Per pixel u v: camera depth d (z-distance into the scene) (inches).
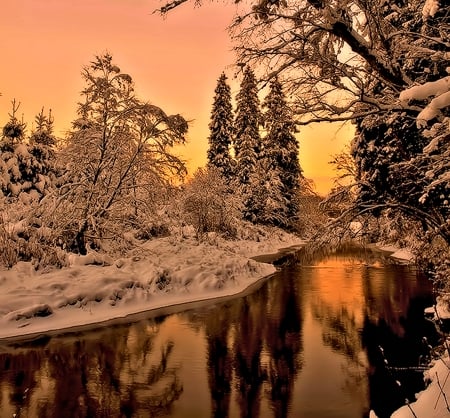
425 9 194.1
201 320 518.0
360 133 555.5
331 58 257.0
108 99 773.9
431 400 246.7
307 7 243.1
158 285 634.2
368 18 236.1
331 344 422.0
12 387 322.3
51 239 677.9
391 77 242.7
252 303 612.1
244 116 1849.2
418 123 187.6
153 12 249.4
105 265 679.7
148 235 932.0
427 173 227.1
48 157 975.6
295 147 1861.5
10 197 894.4
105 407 291.3
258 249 1387.8
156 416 277.9
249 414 281.7
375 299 620.4
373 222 423.5
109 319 517.0
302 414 281.4
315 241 404.8
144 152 826.2
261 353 398.6
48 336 446.3
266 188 1774.1
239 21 253.3
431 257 465.4
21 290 517.7
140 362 375.2
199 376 345.7
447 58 225.1
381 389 316.5
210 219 1382.9
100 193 777.6
